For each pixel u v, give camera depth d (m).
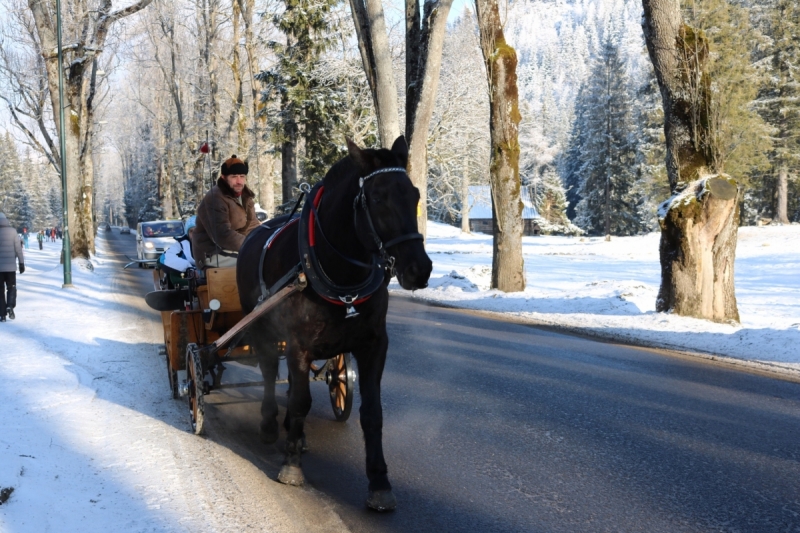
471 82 37.16
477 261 32.03
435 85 18.94
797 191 58.16
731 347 9.93
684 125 12.30
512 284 17.36
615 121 70.75
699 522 4.32
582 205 75.06
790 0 52.66
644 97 62.66
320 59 32.53
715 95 12.34
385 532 4.23
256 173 43.97
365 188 4.21
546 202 77.19
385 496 4.53
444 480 5.08
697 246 12.02
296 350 4.79
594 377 8.30
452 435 6.14
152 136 66.56
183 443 5.89
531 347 10.34
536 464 5.38
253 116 40.41
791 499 4.66
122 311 14.74
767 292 18.89
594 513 4.47
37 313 14.35
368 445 4.66
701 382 8.02
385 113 19.30
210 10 42.12
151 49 49.75
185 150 51.56
